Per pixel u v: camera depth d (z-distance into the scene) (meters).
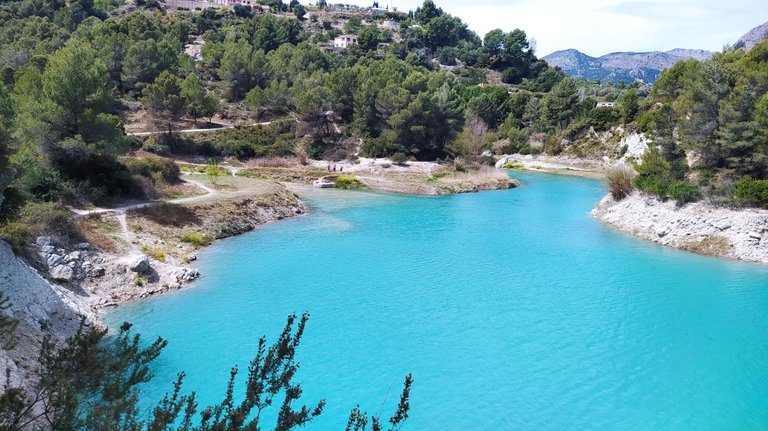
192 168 92.19
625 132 130.00
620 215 72.75
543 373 31.59
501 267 51.81
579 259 55.28
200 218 59.66
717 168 69.31
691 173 71.62
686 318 40.12
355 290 44.12
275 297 41.88
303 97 120.12
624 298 44.12
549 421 26.91
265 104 137.00
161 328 35.41
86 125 58.94
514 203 87.19
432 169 107.94
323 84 145.50
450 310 40.59
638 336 36.91
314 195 87.75
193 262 49.97
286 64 176.38
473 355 33.53
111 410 15.14
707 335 37.25
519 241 62.12
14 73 108.31
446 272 49.66
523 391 29.58
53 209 44.44
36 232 40.94
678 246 60.72
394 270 49.81
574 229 69.19
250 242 57.97
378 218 72.62
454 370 31.61
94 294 39.16
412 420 26.62
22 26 165.12
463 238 62.81
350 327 36.94
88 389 16.23
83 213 51.03
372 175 102.44
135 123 112.75
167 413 14.16
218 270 48.12
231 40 194.00
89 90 60.56
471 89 194.88
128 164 66.94
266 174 98.31
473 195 94.88
